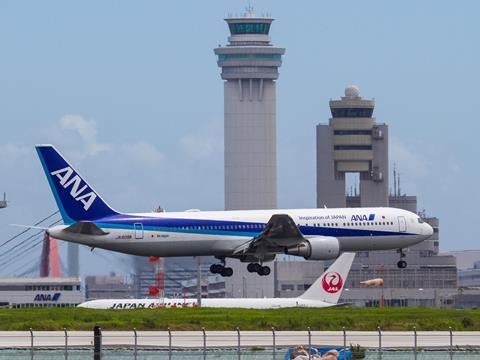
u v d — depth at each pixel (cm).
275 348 18725
